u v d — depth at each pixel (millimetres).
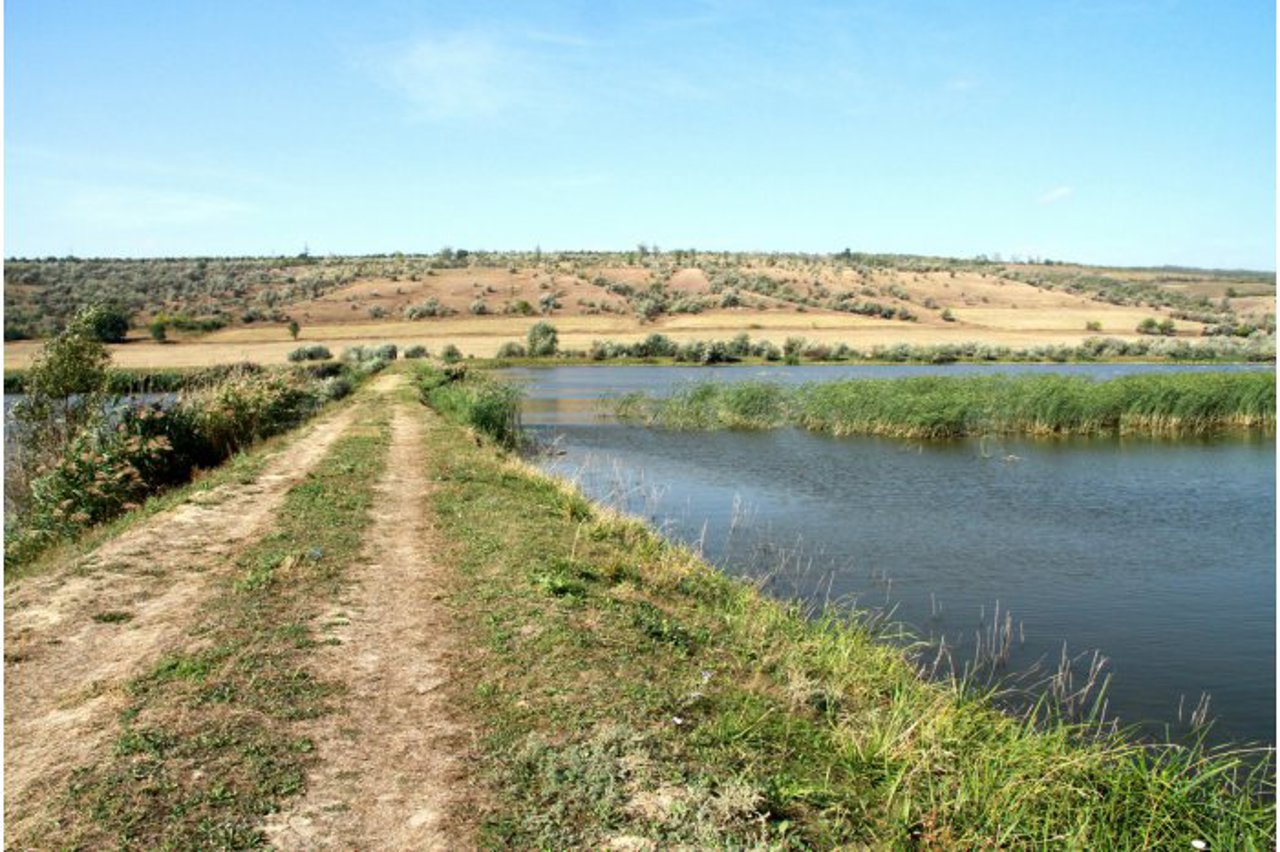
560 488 16500
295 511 13562
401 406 33281
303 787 5609
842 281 148500
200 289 134500
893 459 27625
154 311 117562
